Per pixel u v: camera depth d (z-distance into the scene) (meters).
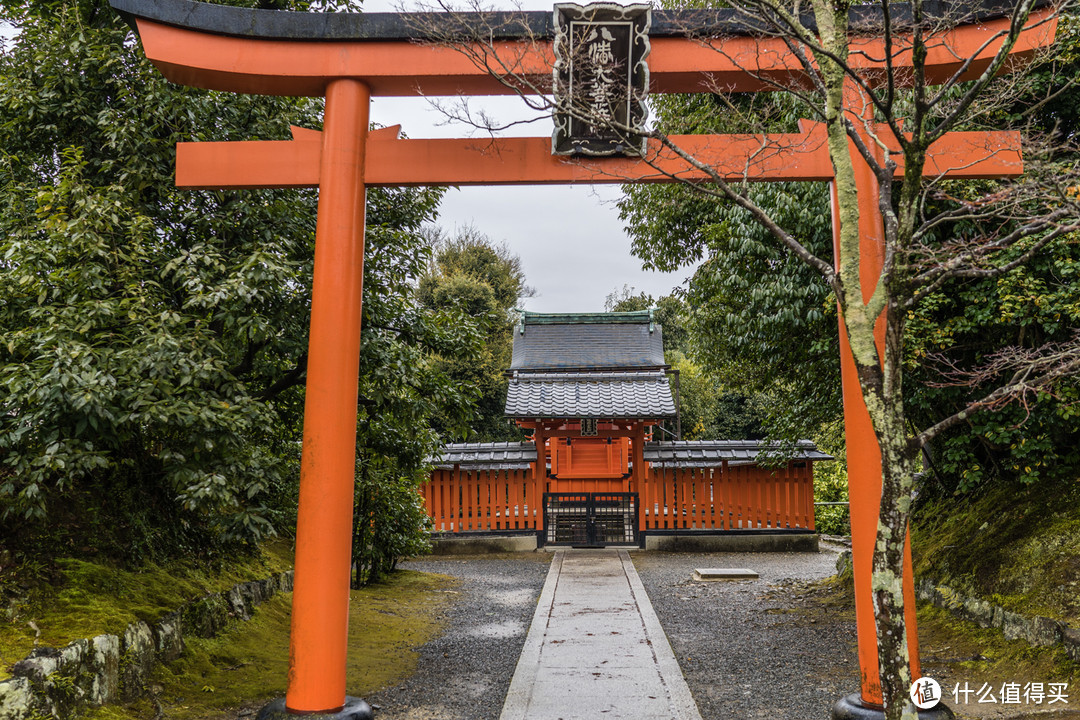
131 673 4.39
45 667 3.71
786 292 7.48
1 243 5.00
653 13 4.67
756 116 4.79
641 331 16.97
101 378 4.05
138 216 4.93
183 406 4.31
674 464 13.74
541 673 5.39
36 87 5.40
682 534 13.65
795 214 7.28
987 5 4.50
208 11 4.65
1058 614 5.01
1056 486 6.34
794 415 9.04
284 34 4.70
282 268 4.93
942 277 3.17
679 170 4.73
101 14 6.02
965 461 7.30
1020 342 6.01
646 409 13.84
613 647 6.18
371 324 6.18
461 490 14.04
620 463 18.23
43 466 4.16
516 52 4.65
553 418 13.76
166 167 5.52
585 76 4.53
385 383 6.08
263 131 6.10
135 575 5.23
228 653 5.50
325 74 4.75
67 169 4.81
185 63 4.63
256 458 4.95
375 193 6.73
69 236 4.57
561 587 9.47
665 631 7.07
